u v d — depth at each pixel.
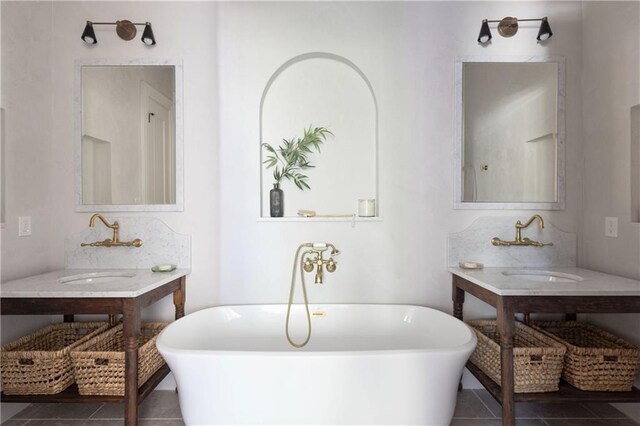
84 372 1.51
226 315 1.97
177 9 2.08
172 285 1.88
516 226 2.02
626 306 1.43
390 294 2.09
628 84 1.73
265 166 2.16
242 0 2.08
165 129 2.07
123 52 2.07
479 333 1.78
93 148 2.06
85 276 1.89
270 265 2.08
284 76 2.17
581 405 1.86
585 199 2.04
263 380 1.35
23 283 1.63
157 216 2.07
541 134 2.08
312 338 1.99
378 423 1.37
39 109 1.94
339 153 2.18
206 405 1.38
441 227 2.08
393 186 2.09
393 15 2.09
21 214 1.80
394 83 2.09
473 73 2.09
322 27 2.09
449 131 2.08
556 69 2.08
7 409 1.73
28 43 1.85
